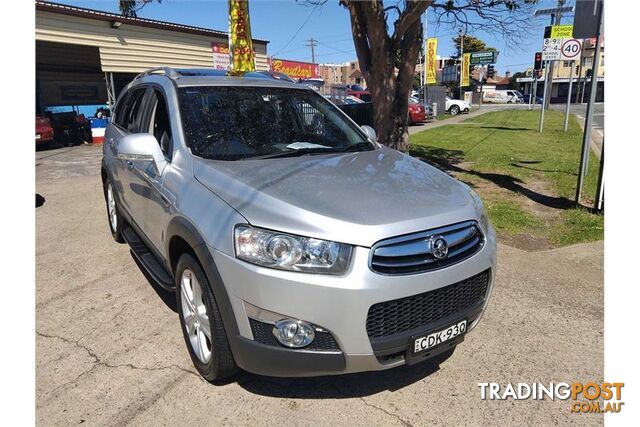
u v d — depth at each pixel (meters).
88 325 3.37
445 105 29.58
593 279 4.02
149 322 3.41
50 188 8.11
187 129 3.15
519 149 11.70
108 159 4.65
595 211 5.89
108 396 2.60
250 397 2.59
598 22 5.57
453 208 2.51
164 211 2.96
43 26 12.54
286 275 2.14
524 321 3.38
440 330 2.37
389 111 6.54
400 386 2.70
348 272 2.14
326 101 4.07
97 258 4.67
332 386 2.69
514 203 6.48
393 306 2.22
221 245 2.30
